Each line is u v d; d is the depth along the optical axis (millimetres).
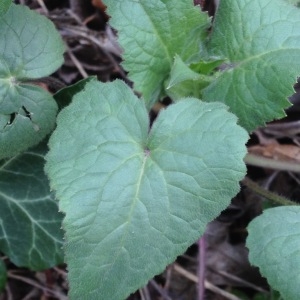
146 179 207
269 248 231
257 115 237
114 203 202
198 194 202
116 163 207
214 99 245
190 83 252
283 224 234
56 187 198
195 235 201
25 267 294
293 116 307
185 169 205
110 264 199
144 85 250
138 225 203
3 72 230
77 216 197
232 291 298
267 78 233
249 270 298
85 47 313
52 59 239
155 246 202
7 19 231
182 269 299
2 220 273
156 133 214
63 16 312
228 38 245
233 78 242
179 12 240
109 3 234
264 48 236
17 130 233
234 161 200
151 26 241
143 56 245
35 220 272
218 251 302
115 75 319
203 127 208
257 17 237
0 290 271
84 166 203
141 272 201
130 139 213
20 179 268
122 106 215
